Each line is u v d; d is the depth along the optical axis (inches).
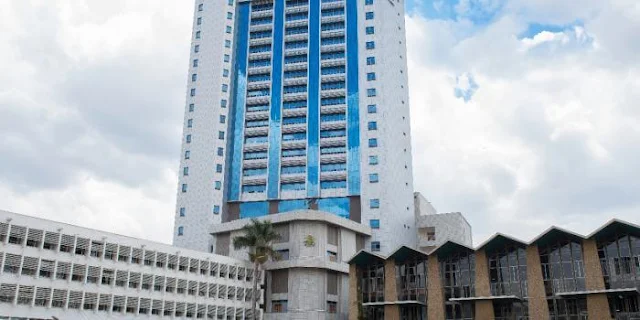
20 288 2331.4
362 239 3922.2
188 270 3038.9
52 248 2490.2
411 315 2930.6
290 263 3280.0
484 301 2711.6
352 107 4498.0
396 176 4335.6
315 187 4323.3
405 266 3034.0
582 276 2588.6
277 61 4756.4
